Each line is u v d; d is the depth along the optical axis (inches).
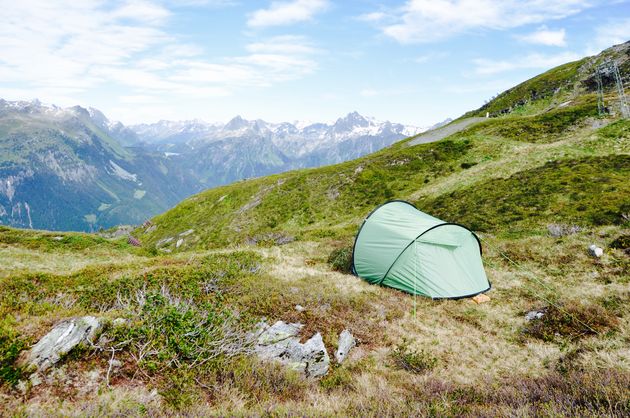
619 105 2209.6
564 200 1159.0
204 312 438.0
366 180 2249.0
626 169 1295.5
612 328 509.4
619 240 794.8
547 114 2480.3
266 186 2669.8
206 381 338.0
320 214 2079.2
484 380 412.5
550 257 827.4
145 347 349.1
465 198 1471.5
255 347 419.2
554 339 516.4
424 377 412.8
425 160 2287.2
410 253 729.6
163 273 660.1
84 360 324.2
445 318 608.7
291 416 277.4
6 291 514.0
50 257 1009.5
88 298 523.5
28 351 317.1
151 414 267.6
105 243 1311.5
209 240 2198.6
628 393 276.7
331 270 874.8
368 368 441.7
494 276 799.1
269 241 1381.6
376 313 593.9
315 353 428.1
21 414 249.9
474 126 2800.2
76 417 249.6
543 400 296.7
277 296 575.8
